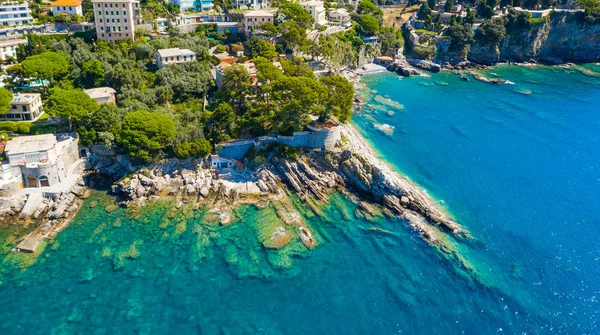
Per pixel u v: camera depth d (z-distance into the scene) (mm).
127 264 91000
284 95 122375
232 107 128750
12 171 104812
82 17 184375
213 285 87188
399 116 164250
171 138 114875
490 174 126375
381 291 87438
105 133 115500
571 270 93312
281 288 87188
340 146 123125
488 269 93000
